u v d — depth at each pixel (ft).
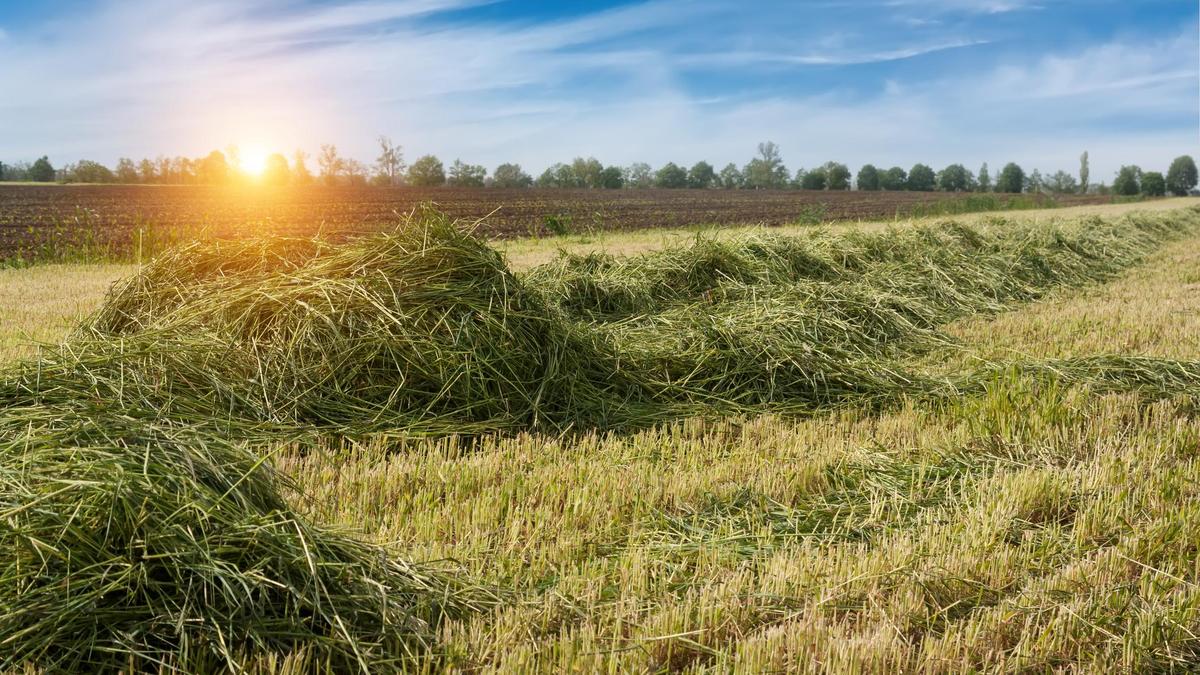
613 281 27.61
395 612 8.73
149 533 8.16
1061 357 22.82
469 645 8.48
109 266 46.34
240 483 9.55
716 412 18.19
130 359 16.39
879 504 12.74
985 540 11.16
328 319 17.39
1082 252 45.21
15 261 48.93
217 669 7.68
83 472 8.64
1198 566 10.49
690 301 27.66
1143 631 9.02
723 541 11.35
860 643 8.48
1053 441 15.51
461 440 16.02
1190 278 40.88
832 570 10.34
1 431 10.28
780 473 13.87
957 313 31.01
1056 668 8.61
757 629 9.09
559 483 13.12
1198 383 19.57
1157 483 13.29
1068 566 10.57
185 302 20.18
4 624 7.20
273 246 22.33
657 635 8.82
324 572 8.76
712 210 131.64
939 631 9.23
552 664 8.14
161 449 9.56
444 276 18.93
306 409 16.20
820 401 19.12
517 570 10.27
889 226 40.16
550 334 18.80
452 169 270.46
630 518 12.14
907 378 20.15
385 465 13.84
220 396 16.15
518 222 94.48
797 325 22.91
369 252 19.30
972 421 16.53
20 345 21.65
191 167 258.98
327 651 8.04
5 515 7.89
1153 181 299.38
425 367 16.99
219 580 8.22
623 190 246.27
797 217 115.34
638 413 17.95
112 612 7.62
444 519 11.68
